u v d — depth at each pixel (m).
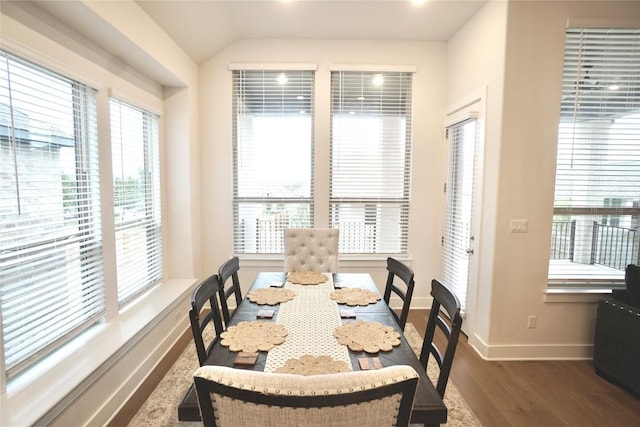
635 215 2.62
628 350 2.21
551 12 2.41
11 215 1.54
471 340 2.87
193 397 1.08
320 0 2.78
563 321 2.62
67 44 1.85
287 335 1.51
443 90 3.50
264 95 3.50
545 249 2.56
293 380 0.74
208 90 3.45
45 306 1.71
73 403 1.63
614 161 2.57
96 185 2.12
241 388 0.74
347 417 0.75
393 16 3.00
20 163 1.58
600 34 2.49
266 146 3.56
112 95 2.26
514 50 2.42
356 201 3.62
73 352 1.84
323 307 1.88
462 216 3.10
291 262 2.95
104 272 2.19
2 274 1.49
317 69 3.44
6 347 1.51
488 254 2.63
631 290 2.36
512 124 2.47
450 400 2.12
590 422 1.95
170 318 2.79
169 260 3.29
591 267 2.66
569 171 2.57
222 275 2.01
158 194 3.08
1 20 1.45
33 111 1.66
